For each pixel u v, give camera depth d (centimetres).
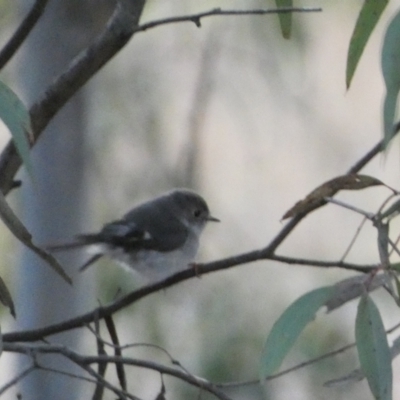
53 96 637
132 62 1223
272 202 1352
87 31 1003
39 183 1041
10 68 1122
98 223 1175
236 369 1081
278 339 489
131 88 1209
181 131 1224
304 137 1334
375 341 475
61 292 1034
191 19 610
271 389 1058
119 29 641
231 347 1094
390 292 480
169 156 1216
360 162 592
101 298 1105
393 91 443
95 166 1167
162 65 1233
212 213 1301
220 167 1339
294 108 1266
